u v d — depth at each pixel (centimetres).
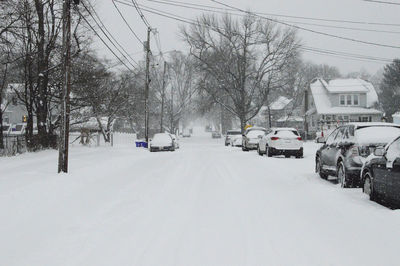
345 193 971
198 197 973
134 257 536
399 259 520
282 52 4809
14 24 1994
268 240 613
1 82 2447
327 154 1237
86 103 2631
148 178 1319
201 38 4875
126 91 3475
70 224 709
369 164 896
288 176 1373
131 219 747
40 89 2320
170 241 609
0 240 614
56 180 1123
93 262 516
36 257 536
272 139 2211
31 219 741
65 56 1263
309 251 558
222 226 697
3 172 1280
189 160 2092
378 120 5681
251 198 960
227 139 4981
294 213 794
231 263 513
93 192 1034
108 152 2495
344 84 5897
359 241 599
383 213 741
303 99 6750
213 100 5244
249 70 5050
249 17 4700
